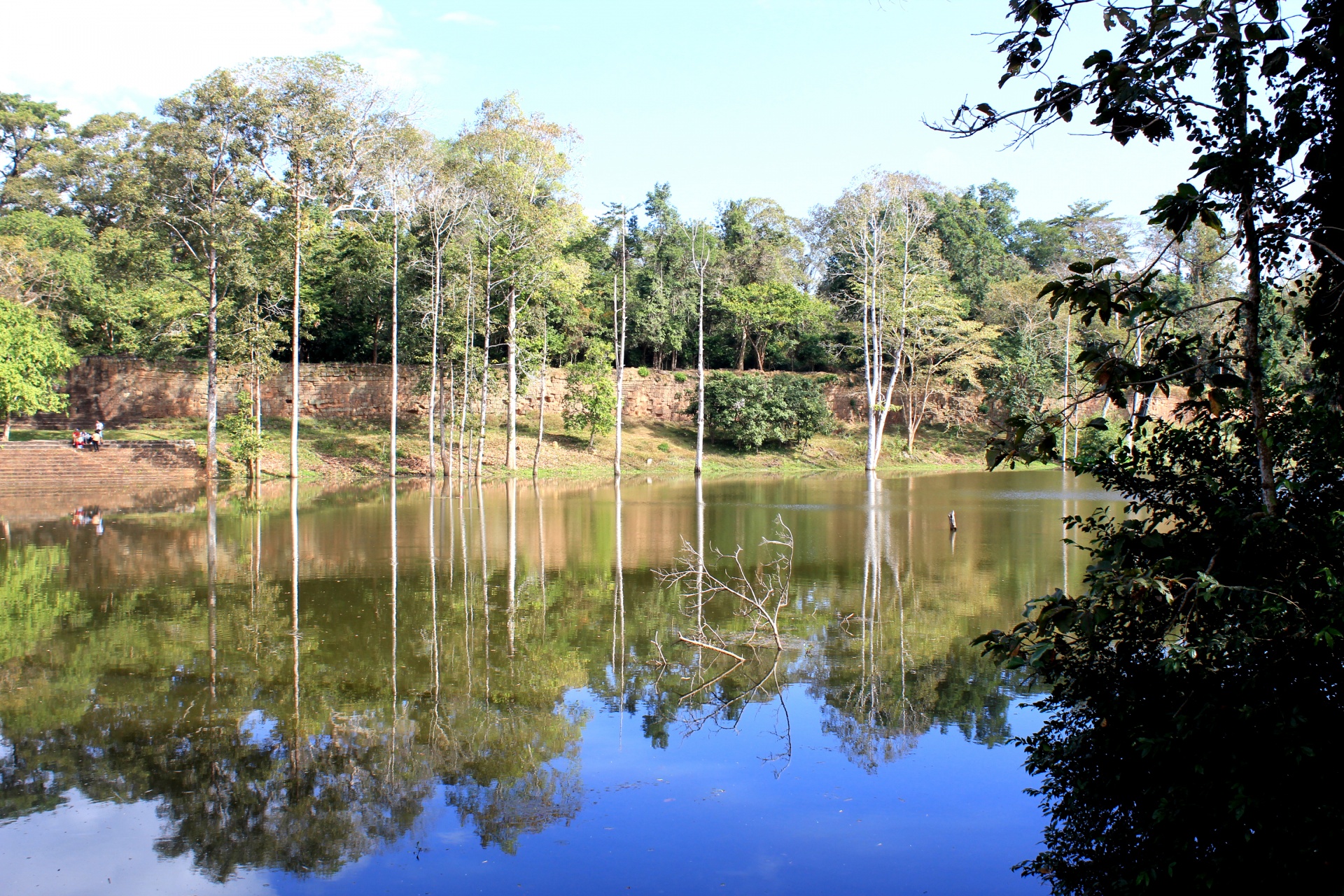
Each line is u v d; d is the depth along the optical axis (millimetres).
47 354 31297
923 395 49469
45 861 5504
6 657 9719
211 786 6582
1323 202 4562
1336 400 4684
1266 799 4066
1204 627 4598
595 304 48062
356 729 7648
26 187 50875
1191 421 5055
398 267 35812
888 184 40344
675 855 5523
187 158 29016
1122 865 5102
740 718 7859
